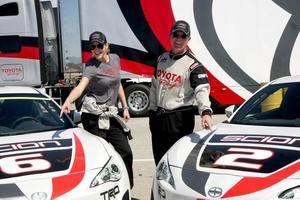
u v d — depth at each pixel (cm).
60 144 419
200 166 369
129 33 1153
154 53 1152
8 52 1173
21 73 1178
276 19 1123
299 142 372
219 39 1131
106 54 504
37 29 1164
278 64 1132
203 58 1138
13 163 376
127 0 1146
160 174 388
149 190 562
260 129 424
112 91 512
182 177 366
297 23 1118
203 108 439
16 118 489
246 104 494
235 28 1128
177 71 458
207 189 344
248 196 326
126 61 1162
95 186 367
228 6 1125
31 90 544
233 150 376
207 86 450
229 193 333
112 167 395
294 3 1116
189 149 401
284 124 439
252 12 1124
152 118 489
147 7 1141
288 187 321
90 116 509
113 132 514
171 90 463
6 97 517
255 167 346
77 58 1210
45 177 362
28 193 345
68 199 349
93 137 454
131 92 1177
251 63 1136
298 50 1125
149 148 812
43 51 1185
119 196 384
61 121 499
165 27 1141
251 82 1139
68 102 480
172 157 396
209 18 1128
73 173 371
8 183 352
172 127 468
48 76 1232
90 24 1151
